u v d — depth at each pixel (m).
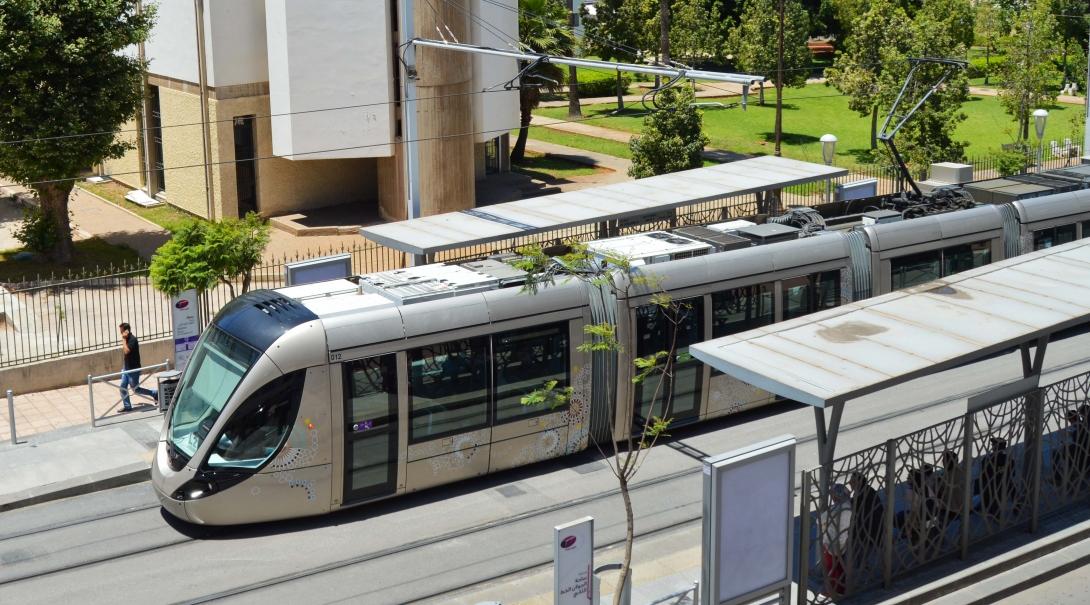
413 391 15.76
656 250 18.44
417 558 14.65
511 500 16.27
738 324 18.77
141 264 28.77
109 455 18.06
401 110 32.09
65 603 13.69
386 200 33.28
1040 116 38.31
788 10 53.66
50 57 27.00
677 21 55.97
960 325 13.80
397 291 16.17
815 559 13.27
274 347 14.98
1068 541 14.39
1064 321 13.84
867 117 50.97
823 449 12.45
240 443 15.05
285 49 31.03
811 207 22.44
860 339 13.42
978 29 62.47
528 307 16.59
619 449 17.98
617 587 11.87
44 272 27.98
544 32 41.31
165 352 23.02
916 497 13.24
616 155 43.12
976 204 23.31
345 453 15.38
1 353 22.48
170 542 15.25
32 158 27.30
